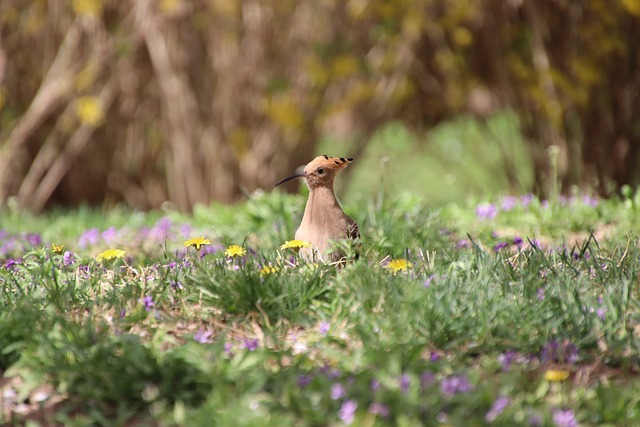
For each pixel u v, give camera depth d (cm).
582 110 2022
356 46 2006
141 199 2133
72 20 2028
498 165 2239
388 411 536
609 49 1980
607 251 924
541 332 683
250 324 728
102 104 2034
